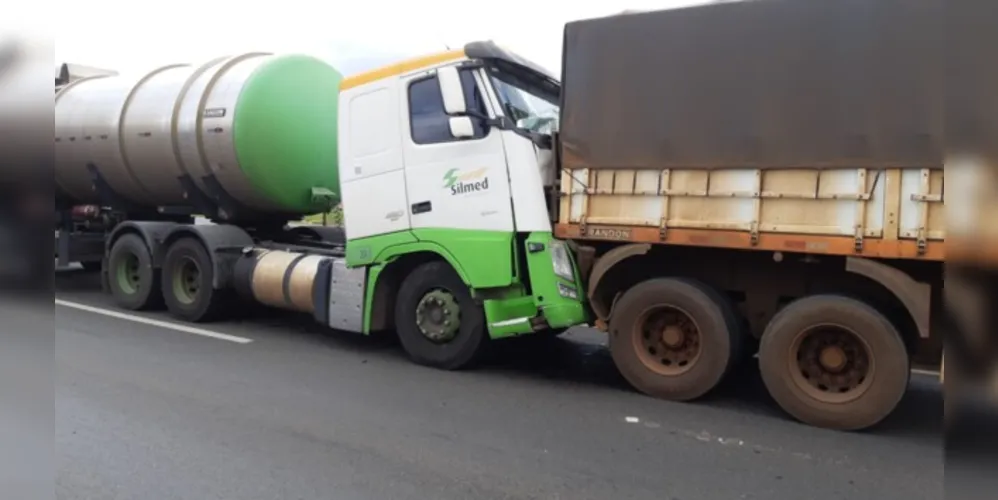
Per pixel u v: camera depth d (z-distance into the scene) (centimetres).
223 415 534
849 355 526
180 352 732
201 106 902
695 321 573
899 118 484
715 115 546
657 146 568
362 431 507
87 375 630
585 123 600
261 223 997
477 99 637
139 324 874
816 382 537
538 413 555
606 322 632
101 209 1093
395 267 718
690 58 556
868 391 511
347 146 719
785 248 524
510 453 471
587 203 600
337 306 740
